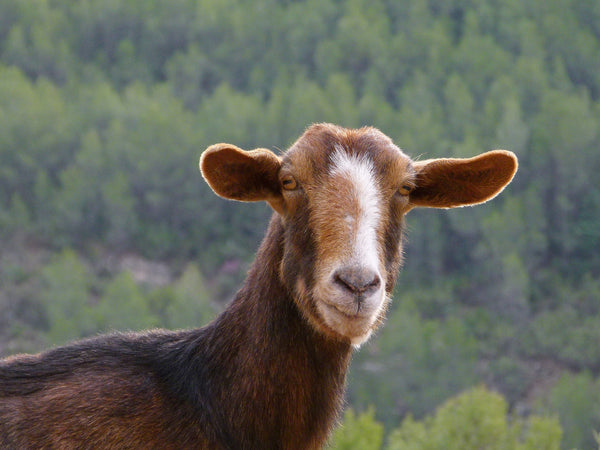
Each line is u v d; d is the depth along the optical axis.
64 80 153.25
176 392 8.34
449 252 113.00
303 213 8.07
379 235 7.90
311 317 7.91
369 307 7.49
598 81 143.12
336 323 7.62
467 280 109.69
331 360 8.37
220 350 8.49
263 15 162.75
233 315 8.57
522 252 110.06
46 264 108.31
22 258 109.44
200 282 99.75
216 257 116.38
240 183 8.41
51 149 128.00
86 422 8.01
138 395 8.21
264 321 8.36
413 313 93.12
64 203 118.19
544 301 106.75
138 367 8.44
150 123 126.19
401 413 79.88
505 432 22.02
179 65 155.00
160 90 146.62
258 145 128.12
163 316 95.75
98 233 119.06
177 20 163.38
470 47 146.12
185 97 151.75
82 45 163.12
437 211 112.50
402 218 8.48
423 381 81.19
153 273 114.50
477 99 138.12
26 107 129.38
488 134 124.25
